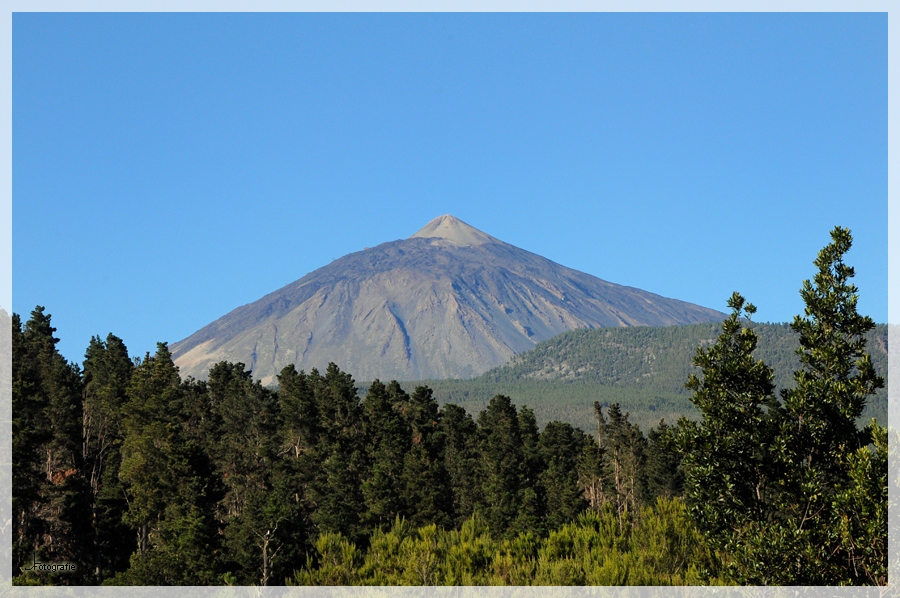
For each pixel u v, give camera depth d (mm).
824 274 27719
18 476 63625
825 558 24672
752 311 28328
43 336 108250
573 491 87500
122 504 74938
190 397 99688
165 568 61125
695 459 27297
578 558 37250
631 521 40531
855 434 26453
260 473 87438
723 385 27562
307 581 39031
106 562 72688
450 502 86625
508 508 81438
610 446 119250
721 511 26969
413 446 93562
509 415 108812
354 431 99312
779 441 26125
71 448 86938
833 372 27031
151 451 72062
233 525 64938
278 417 95125
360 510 77188
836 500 24734
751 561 25391
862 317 27359
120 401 94812
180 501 68625
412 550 39906
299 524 66062
